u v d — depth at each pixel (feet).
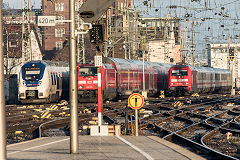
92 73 378.32
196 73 537.65
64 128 195.62
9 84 411.34
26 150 104.99
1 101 67.41
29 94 360.89
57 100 406.21
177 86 506.07
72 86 97.55
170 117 255.29
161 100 448.65
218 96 558.97
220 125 213.05
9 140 159.84
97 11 114.73
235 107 363.97
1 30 67.72
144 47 557.33
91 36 126.00
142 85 475.31
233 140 161.99
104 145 113.91
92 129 145.79
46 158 89.30
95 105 359.66
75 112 97.35
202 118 268.82
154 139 129.29
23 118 245.04
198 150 125.59
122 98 435.12
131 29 627.87
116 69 404.77
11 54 559.38
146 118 253.24
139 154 96.63
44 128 194.49
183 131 190.80
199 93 597.11
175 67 511.40
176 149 107.24
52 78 378.32
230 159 103.35
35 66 364.17
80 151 101.40
